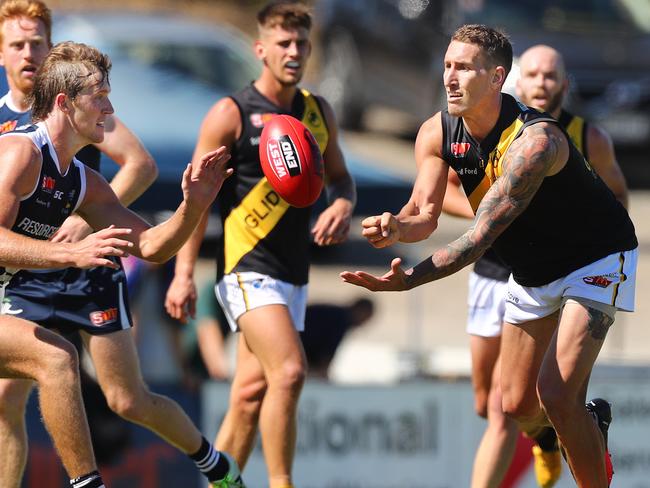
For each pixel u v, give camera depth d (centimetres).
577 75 5412
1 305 1939
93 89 1708
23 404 1964
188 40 4150
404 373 3148
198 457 2025
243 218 2170
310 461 2762
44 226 1742
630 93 5416
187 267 2252
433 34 5800
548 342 1880
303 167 1972
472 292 2298
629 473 2773
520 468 2717
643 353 3519
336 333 3059
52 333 1728
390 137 6381
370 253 4738
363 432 2770
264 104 2183
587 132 2192
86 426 1702
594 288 1756
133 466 2712
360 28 6234
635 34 5497
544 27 5475
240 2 8538
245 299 2144
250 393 2206
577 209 1747
